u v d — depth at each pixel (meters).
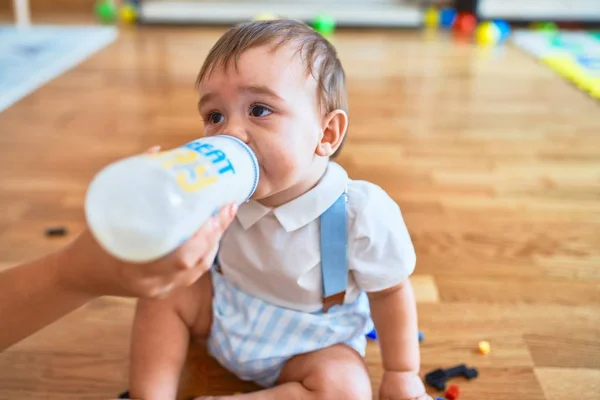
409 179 1.48
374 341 0.93
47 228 1.22
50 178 1.45
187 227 0.51
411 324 0.79
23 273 0.59
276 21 0.74
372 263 0.75
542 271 1.11
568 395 0.83
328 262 0.75
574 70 2.40
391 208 0.77
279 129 0.67
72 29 2.96
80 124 1.81
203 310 0.83
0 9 3.33
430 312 0.99
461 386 0.84
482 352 0.91
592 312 1.00
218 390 0.85
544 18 3.20
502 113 1.97
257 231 0.76
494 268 1.12
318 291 0.77
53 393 0.83
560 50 2.72
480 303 1.02
